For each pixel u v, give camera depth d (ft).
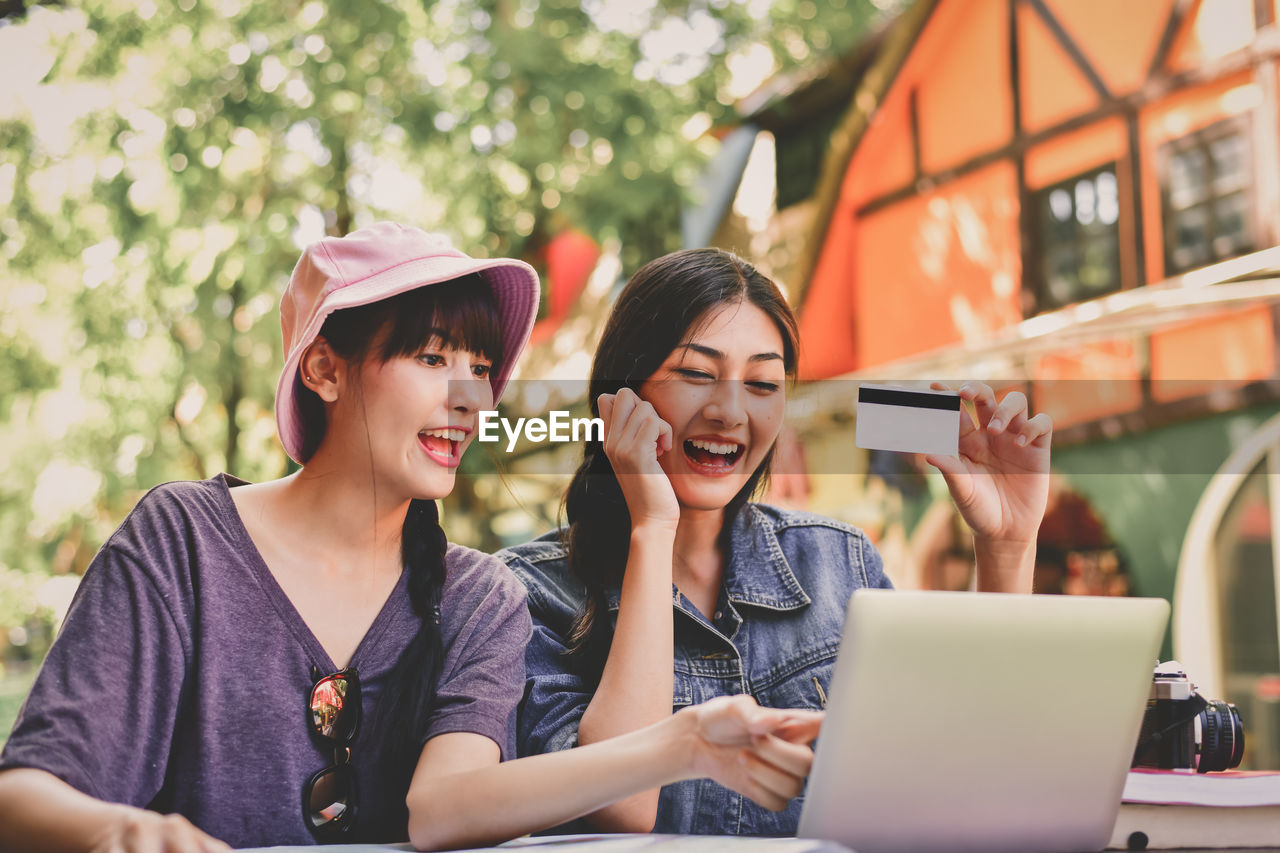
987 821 3.65
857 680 3.40
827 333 29.01
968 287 26.03
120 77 22.56
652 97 23.41
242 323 22.29
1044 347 19.17
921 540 22.75
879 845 3.56
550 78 22.15
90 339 23.59
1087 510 21.56
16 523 27.04
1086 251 23.45
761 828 5.44
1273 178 19.75
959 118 26.32
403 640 4.57
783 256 30.66
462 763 4.28
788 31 25.64
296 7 22.17
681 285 5.51
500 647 4.69
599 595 5.61
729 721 3.55
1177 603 19.89
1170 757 5.01
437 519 4.80
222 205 22.08
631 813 4.64
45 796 3.58
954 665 3.48
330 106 21.58
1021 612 3.55
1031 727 3.62
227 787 4.25
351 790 4.40
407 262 4.59
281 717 4.33
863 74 29.01
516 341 5.04
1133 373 20.83
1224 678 19.20
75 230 23.22
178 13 22.07
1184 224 21.50
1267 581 18.81
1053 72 24.18
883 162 28.37
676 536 5.82
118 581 4.23
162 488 4.54
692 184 23.61
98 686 4.00
